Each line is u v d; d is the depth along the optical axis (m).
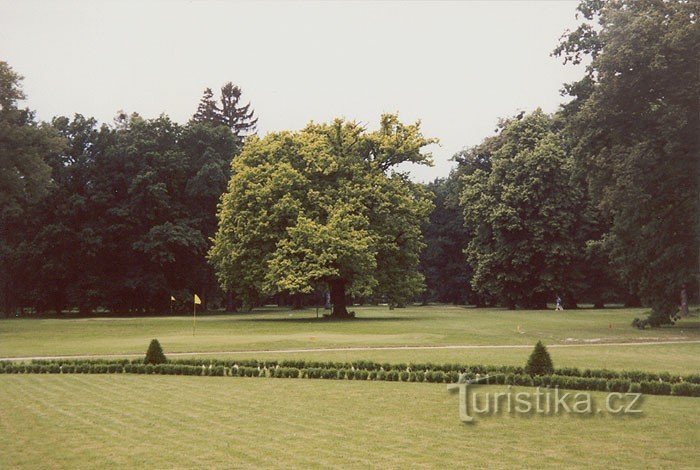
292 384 21.89
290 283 50.84
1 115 53.50
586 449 13.87
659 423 16.09
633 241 43.78
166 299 77.75
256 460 13.15
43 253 73.25
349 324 48.25
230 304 82.56
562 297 71.62
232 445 14.20
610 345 33.12
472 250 74.50
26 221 72.94
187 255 76.06
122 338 39.62
